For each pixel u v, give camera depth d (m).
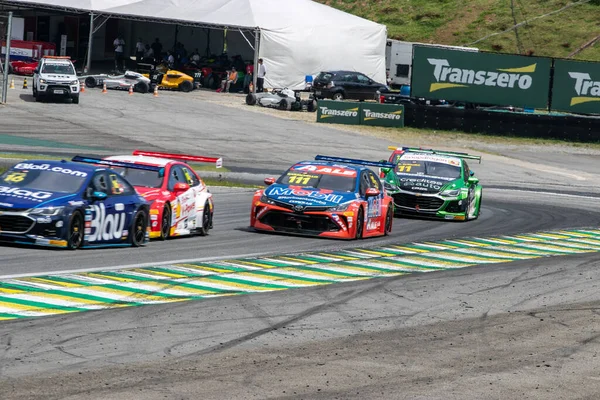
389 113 166.50
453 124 165.25
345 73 190.50
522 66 167.25
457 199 80.88
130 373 28.22
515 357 33.12
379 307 41.16
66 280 41.78
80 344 31.31
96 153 109.12
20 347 30.36
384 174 85.56
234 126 152.50
